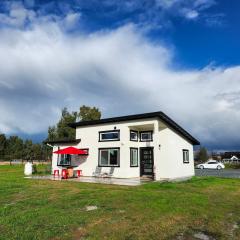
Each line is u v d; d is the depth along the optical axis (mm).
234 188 14180
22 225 6852
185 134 22891
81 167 21797
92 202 9641
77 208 8789
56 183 15969
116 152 19906
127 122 19719
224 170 37844
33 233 6207
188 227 6750
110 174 19875
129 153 19656
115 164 19812
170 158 20469
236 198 11094
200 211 8336
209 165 43062
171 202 9680
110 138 20484
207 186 14930
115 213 8055
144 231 6375
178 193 11930
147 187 14070
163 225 6852
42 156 56719
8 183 15844
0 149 64625
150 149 20500
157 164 18094
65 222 7047
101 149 20812
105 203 9492
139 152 20891
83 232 6281
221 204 9672
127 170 19250
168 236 6082
